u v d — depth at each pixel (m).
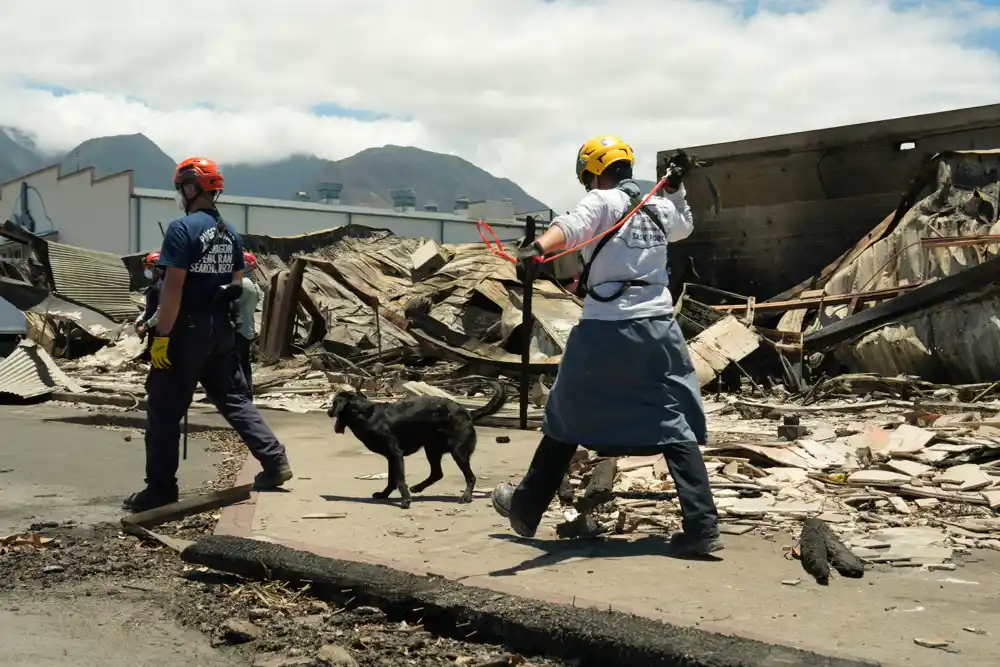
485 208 65.06
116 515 5.86
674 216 4.84
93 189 55.91
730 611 3.69
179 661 3.31
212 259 6.00
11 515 5.86
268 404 13.63
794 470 6.73
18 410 12.67
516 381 15.58
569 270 4.98
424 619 3.66
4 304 19.41
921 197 17.23
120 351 21.45
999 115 17.64
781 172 19.98
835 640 3.33
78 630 3.63
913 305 14.43
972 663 3.09
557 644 3.32
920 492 5.93
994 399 12.90
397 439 6.10
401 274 28.72
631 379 4.61
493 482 7.02
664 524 5.34
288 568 4.10
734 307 17.52
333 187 84.81
